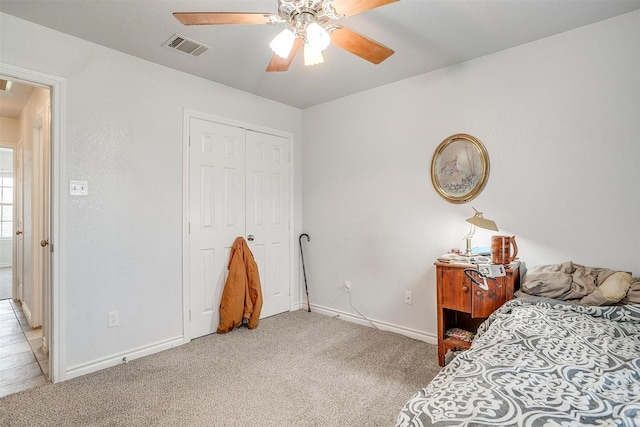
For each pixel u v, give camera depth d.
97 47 2.38
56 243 2.19
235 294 3.10
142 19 2.08
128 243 2.53
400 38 2.31
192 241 2.93
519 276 2.31
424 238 2.92
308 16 1.54
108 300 2.42
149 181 2.65
